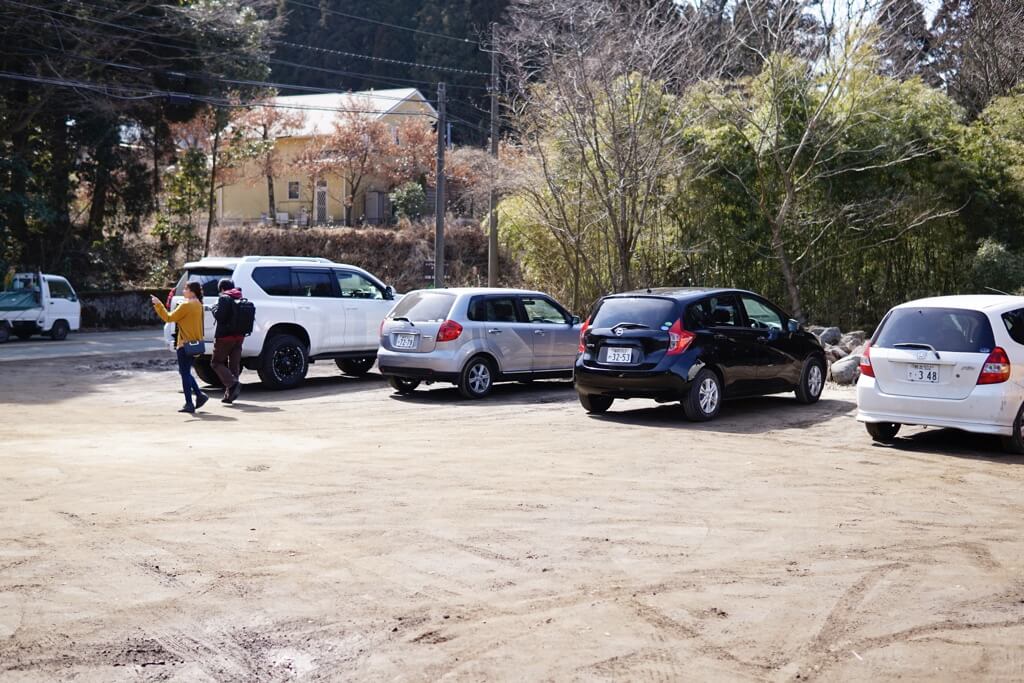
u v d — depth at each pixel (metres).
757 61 26.05
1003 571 6.23
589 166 23.61
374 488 8.51
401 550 6.58
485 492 8.38
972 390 10.40
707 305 13.28
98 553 6.43
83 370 20.64
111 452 10.31
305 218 53.97
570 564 6.30
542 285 28.22
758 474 9.35
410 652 4.84
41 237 38.09
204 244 48.81
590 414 13.77
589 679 4.51
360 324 17.88
